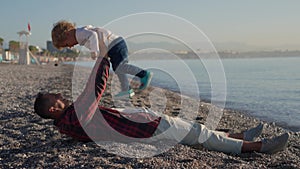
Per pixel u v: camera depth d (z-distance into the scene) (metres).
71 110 4.07
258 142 4.02
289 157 3.98
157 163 3.55
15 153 4.07
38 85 13.77
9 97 9.34
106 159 3.70
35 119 5.93
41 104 4.05
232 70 29.78
